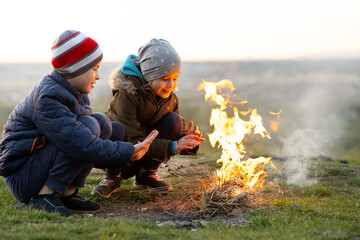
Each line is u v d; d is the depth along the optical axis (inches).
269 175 169.2
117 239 78.0
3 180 142.3
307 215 108.1
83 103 114.2
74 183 106.6
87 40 104.3
